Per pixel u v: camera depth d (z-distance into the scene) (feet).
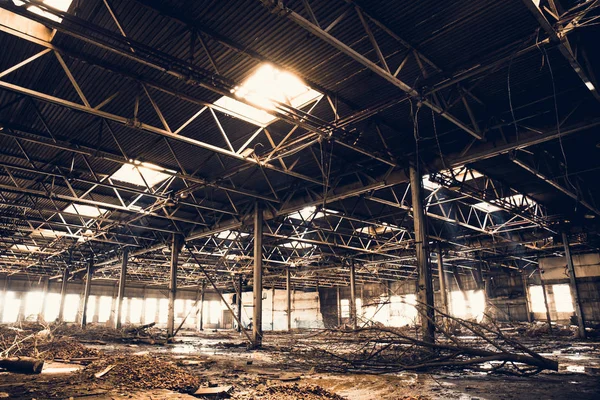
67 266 148.56
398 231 104.53
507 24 34.27
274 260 127.24
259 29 34.47
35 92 36.47
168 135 45.11
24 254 127.34
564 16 32.55
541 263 129.49
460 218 94.48
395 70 40.65
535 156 57.77
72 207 83.71
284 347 70.44
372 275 158.20
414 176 54.24
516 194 75.56
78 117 48.70
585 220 89.76
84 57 36.73
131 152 58.18
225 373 39.42
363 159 61.87
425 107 47.19
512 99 46.01
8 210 83.51
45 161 60.34
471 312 149.07
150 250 107.45
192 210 87.20
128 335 97.91
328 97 43.98
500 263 139.13
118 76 41.01
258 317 72.28
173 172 59.36
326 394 27.35
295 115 43.86
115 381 31.58
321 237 102.58
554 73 40.83
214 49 37.11
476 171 64.23
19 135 46.88
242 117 48.91
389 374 38.19
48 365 42.83
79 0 31.40
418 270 49.21
